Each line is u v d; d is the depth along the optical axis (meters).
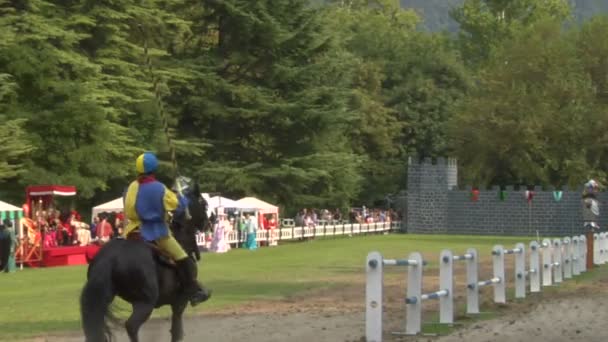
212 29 64.31
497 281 22.62
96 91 50.75
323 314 20.61
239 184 61.03
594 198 35.28
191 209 15.28
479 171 78.50
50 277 32.66
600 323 18.70
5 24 48.41
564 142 76.56
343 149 75.31
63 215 47.84
